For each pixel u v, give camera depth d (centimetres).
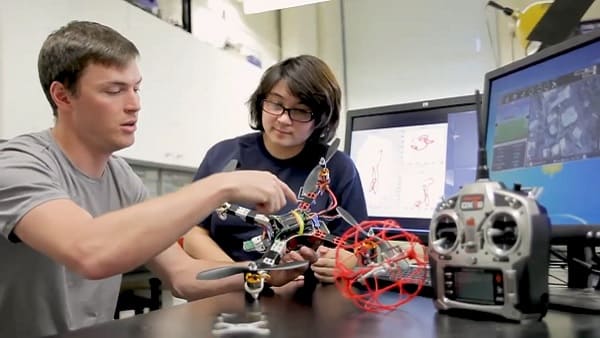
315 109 120
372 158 142
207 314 60
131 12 202
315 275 84
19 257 88
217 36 286
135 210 64
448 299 56
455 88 326
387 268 69
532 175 77
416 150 134
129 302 188
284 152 130
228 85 266
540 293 50
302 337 47
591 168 67
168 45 222
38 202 69
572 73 72
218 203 66
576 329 48
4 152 83
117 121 90
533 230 49
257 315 59
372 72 349
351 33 355
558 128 73
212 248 116
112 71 88
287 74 117
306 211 85
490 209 51
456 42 327
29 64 162
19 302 89
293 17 340
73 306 93
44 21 166
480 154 59
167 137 220
